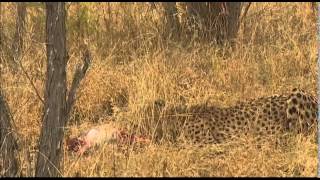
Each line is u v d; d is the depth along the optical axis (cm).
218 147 1031
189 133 1075
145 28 1519
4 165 859
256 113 1091
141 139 1049
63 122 836
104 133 1058
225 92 1236
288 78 1286
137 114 1106
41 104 1160
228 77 1270
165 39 1471
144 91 1183
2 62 1278
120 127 1098
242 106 1105
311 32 1435
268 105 1098
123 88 1235
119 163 955
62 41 817
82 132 1108
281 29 1473
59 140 834
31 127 1110
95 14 1584
